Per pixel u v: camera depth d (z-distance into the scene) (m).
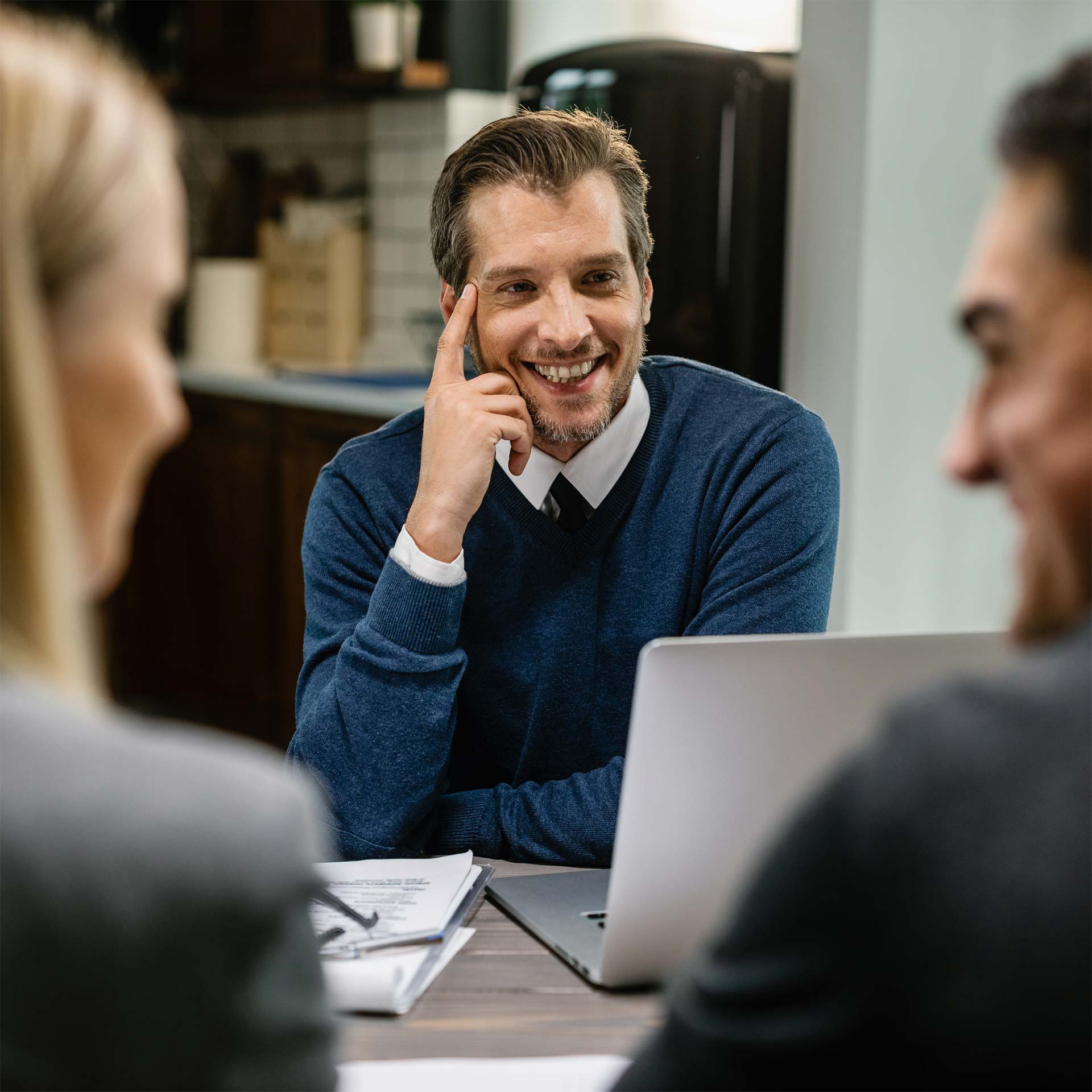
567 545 1.48
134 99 0.56
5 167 0.50
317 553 1.52
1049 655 0.50
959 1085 0.47
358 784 1.31
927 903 0.47
